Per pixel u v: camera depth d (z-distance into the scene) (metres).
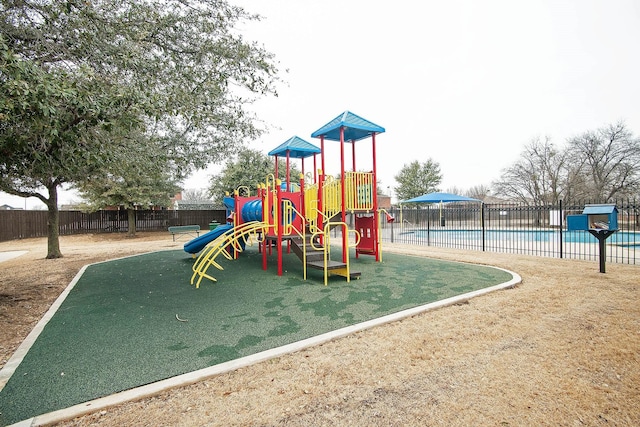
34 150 3.62
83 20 4.06
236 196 9.04
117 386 2.52
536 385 2.49
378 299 4.86
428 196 22.12
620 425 2.04
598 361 2.84
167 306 4.71
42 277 7.23
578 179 25.92
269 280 6.39
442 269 7.07
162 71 4.85
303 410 2.23
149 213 23.66
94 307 4.71
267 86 6.03
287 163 10.02
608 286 5.36
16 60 2.88
